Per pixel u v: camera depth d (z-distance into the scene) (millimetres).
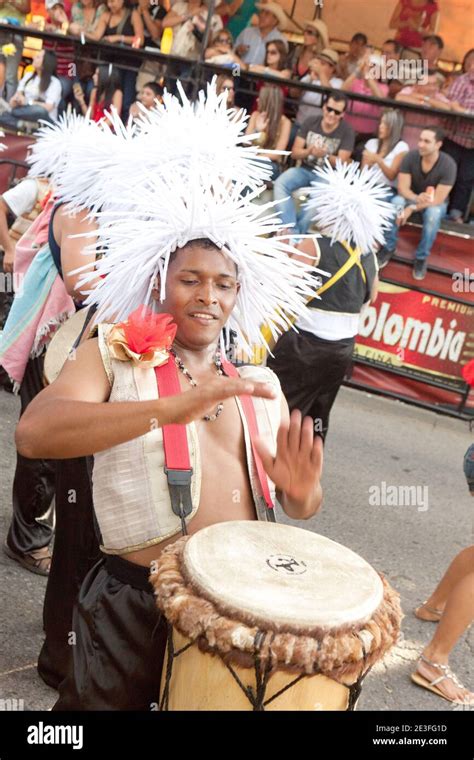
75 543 2730
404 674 3578
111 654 1971
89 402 1799
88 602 2031
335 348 4734
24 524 3715
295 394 4805
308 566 1864
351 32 8484
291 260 2168
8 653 3133
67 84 8227
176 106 2643
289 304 2240
